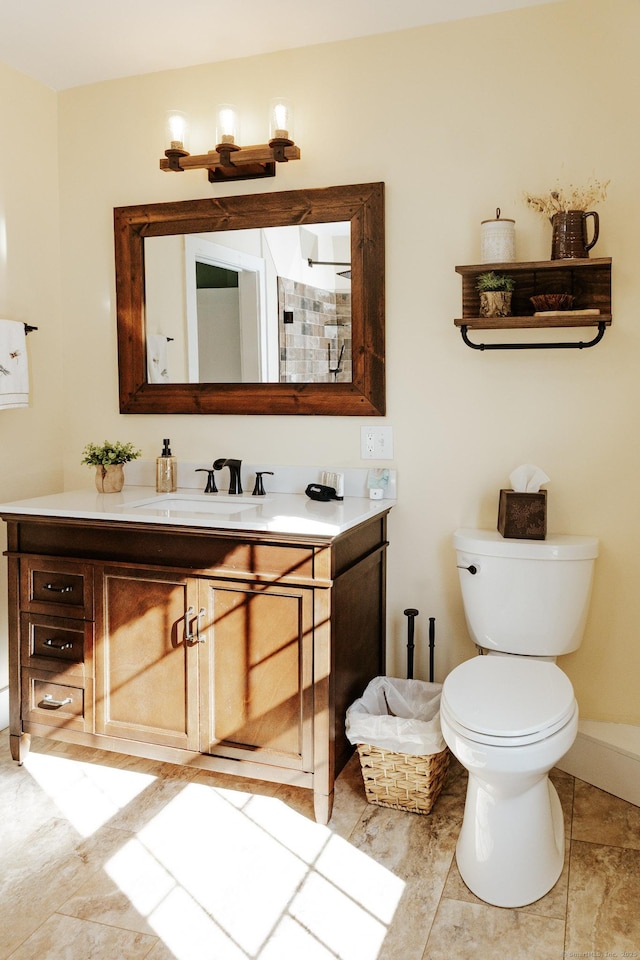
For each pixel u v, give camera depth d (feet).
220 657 7.23
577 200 7.45
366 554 7.89
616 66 7.47
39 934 5.59
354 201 8.30
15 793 7.54
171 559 7.34
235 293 8.91
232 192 8.90
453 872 6.32
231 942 5.50
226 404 9.06
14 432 9.14
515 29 7.73
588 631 8.00
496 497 8.21
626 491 7.77
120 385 9.52
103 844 6.67
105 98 9.38
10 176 8.93
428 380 8.33
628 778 7.39
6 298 8.92
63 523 7.68
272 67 8.63
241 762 7.24
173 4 7.50
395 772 7.13
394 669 8.81
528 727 5.58
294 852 6.57
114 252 9.47
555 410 7.93
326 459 8.80
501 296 7.57
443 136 8.06
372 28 8.07
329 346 8.58
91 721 7.82
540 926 5.67
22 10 7.59
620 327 7.65
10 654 8.12
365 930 5.63
